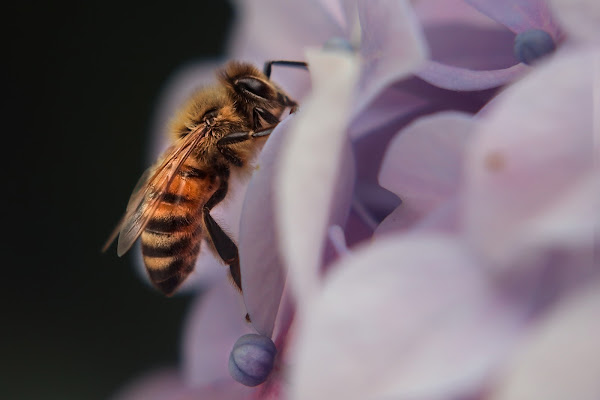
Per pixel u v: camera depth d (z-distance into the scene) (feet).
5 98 0.72
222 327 0.44
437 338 0.32
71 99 0.71
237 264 0.42
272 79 0.44
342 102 0.34
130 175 0.70
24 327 0.69
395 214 0.35
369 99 0.35
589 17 0.34
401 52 0.35
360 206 0.36
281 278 0.37
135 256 0.47
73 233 0.70
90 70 0.71
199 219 0.44
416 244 0.33
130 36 0.71
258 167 0.36
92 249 0.70
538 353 0.30
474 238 0.32
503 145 0.31
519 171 0.31
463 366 0.31
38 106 0.72
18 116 0.72
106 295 0.68
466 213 0.32
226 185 0.44
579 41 0.34
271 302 0.37
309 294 0.34
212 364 0.44
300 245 0.34
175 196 0.44
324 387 0.31
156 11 0.70
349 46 0.37
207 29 0.70
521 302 0.32
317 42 0.42
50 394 0.67
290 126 0.36
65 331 0.68
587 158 0.31
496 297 0.33
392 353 0.32
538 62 0.36
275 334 0.37
